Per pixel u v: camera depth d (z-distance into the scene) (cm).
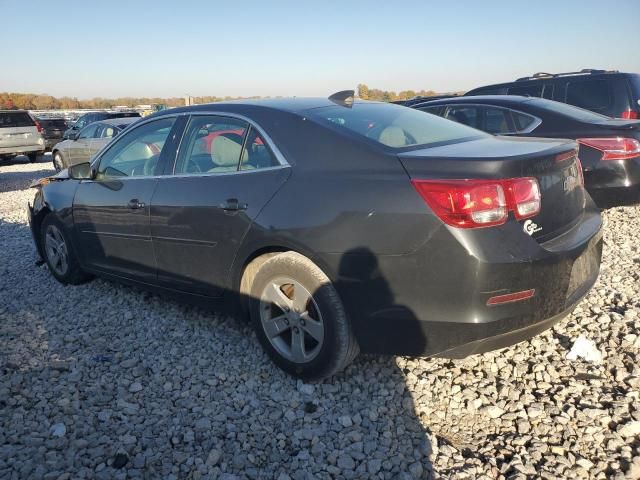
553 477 248
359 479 253
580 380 321
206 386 332
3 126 1842
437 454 266
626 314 392
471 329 271
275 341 339
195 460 266
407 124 362
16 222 862
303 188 314
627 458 257
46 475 254
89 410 309
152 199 397
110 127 1434
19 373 352
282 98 398
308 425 291
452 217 265
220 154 367
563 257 285
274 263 324
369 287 289
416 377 332
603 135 616
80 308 464
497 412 297
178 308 453
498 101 716
